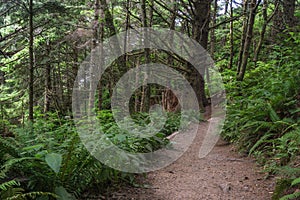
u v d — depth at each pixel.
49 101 13.20
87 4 11.91
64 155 3.63
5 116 11.01
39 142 4.27
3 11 9.38
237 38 15.91
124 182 4.41
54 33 11.34
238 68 10.83
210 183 4.52
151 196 4.01
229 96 9.02
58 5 8.97
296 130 4.50
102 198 3.80
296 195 3.16
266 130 5.94
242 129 6.47
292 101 5.75
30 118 7.63
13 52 11.34
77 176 3.77
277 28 11.20
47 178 3.31
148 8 13.63
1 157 3.45
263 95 7.05
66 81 16.05
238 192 4.11
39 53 11.90
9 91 14.54
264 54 12.88
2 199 2.74
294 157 4.39
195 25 10.34
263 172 4.69
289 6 10.34
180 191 4.22
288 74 7.02
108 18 11.50
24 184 3.38
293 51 8.69
